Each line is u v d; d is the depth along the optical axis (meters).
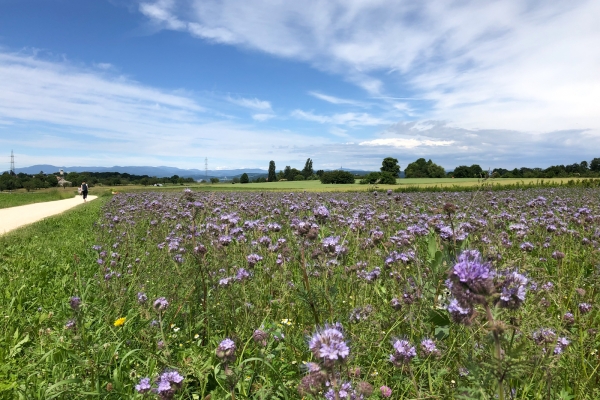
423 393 2.87
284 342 4.00
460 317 2.39
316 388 2.44
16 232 15.62
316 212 5.08
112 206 19.47
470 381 2.75
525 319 3.02
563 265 5.54
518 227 7.21
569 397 2.90
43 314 5.29
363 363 3.61
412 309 3.74
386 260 5.05
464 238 4.54
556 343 2.94
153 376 3.40
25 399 3.34
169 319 4.71
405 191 38.88
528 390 2.82
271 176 142.38
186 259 6.00
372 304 4.76
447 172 96.12
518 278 2.31
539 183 38.97
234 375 2.95
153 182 128.25
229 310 4.54
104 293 5.84
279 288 5.11
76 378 3.31
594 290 4.74
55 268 8.62
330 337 2.20
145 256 7.86
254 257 5.04
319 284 4.38
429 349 3.21
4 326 5.16
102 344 4.04
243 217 10.95
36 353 4.07
